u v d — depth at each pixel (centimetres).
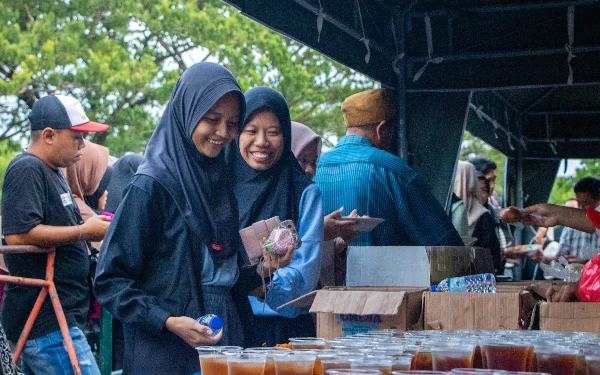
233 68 1448
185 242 307
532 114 966
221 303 310
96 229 376
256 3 423
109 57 1313
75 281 385
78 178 485
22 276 372
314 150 444
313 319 379
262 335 368
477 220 666
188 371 300
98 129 389
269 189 372
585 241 811
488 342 220
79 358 379
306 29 476
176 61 1526
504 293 284
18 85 1220
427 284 336
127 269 299
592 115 957
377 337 241
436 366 214
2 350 228
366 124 453
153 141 321
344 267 398
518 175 998
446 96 604
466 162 684
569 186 2272
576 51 562
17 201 366
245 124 368
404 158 596
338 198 435
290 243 331
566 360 212
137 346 302
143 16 1407
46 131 379
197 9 1506
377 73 570
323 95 1595
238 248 327
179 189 310
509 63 589
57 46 1284
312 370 203
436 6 580
